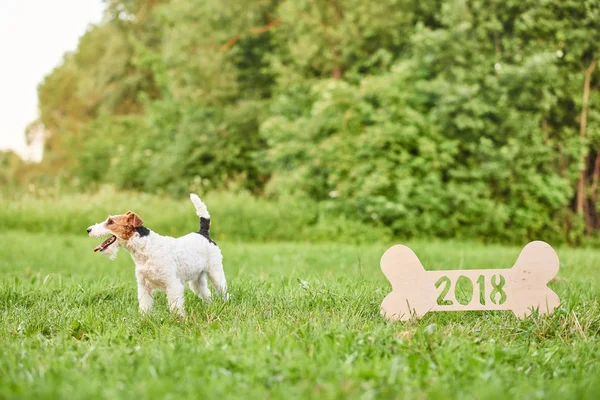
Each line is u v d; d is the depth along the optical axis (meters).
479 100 15.95
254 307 5.51
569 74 17.34
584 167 17.31
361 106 16.22
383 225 15.67
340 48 19.33
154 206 16.25
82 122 38.59
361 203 15.61
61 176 28.95
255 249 11.95
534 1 17.00
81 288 6.38
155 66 23.55
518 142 16.12
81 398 3.13
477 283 5.21
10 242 12.38
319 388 3.25
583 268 9.62
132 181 23.75
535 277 5.20
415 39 16.69
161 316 5.15
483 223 16.06
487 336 4.65
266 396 3.19
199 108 21.59
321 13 19.47
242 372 3.64
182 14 21.22
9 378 3.49
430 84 16.27
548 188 16.44
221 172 21.14
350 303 5.50
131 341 4.35
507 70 15.91
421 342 4.19
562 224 17.45
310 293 5.77
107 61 29.30
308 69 20.47
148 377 3.46
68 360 3.85
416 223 15.63
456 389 3.38
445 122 16.23
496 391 3.23
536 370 3.91
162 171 21.41
